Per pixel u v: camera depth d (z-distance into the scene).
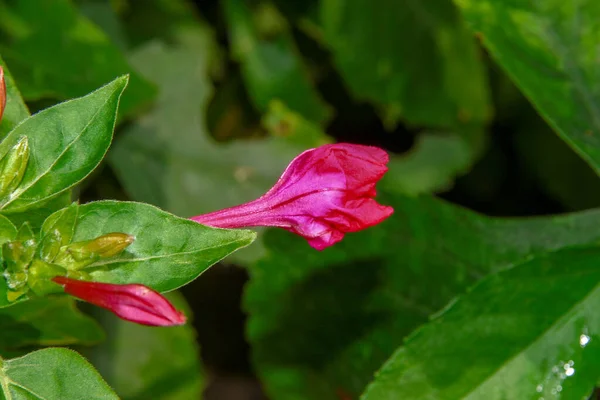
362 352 0.62
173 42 0.67
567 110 0.56
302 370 0.63
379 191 0.59
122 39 0.67
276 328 0.62
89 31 0.61
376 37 0.68
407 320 0.61
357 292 0.61
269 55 0.68
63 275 0.49
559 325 0.53
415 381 0.53
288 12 0.68
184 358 0.65
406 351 0.53
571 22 0.56
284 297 0.62
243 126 0.69
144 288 0.48
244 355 0.81
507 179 0.78
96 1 0.67
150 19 0.67
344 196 0.51
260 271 0.62
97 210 0.49
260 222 0.51
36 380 0.48
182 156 0.65
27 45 0.60
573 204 0.75
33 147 0.50
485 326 0.53
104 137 0.50
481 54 0.69
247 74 0.68
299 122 0.66
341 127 0.76
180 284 0.49
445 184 0.69
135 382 0.65
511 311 0.53
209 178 0.65
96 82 0.61
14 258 0.49
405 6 0.67
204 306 0.80
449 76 0.68
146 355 0.65
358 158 0.51
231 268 0.80
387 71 0.68
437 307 0.60
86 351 0.65
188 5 0.68
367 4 0.67
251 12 0.68
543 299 0.53
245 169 0.65
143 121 0.65
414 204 0.59
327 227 0.51
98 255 0.49
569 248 0.53
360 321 0.62
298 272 0.62
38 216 0.50
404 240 0.60
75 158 0.50
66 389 0.49
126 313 0.48
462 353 0.53
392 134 0.76
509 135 0.77
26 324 0.54
